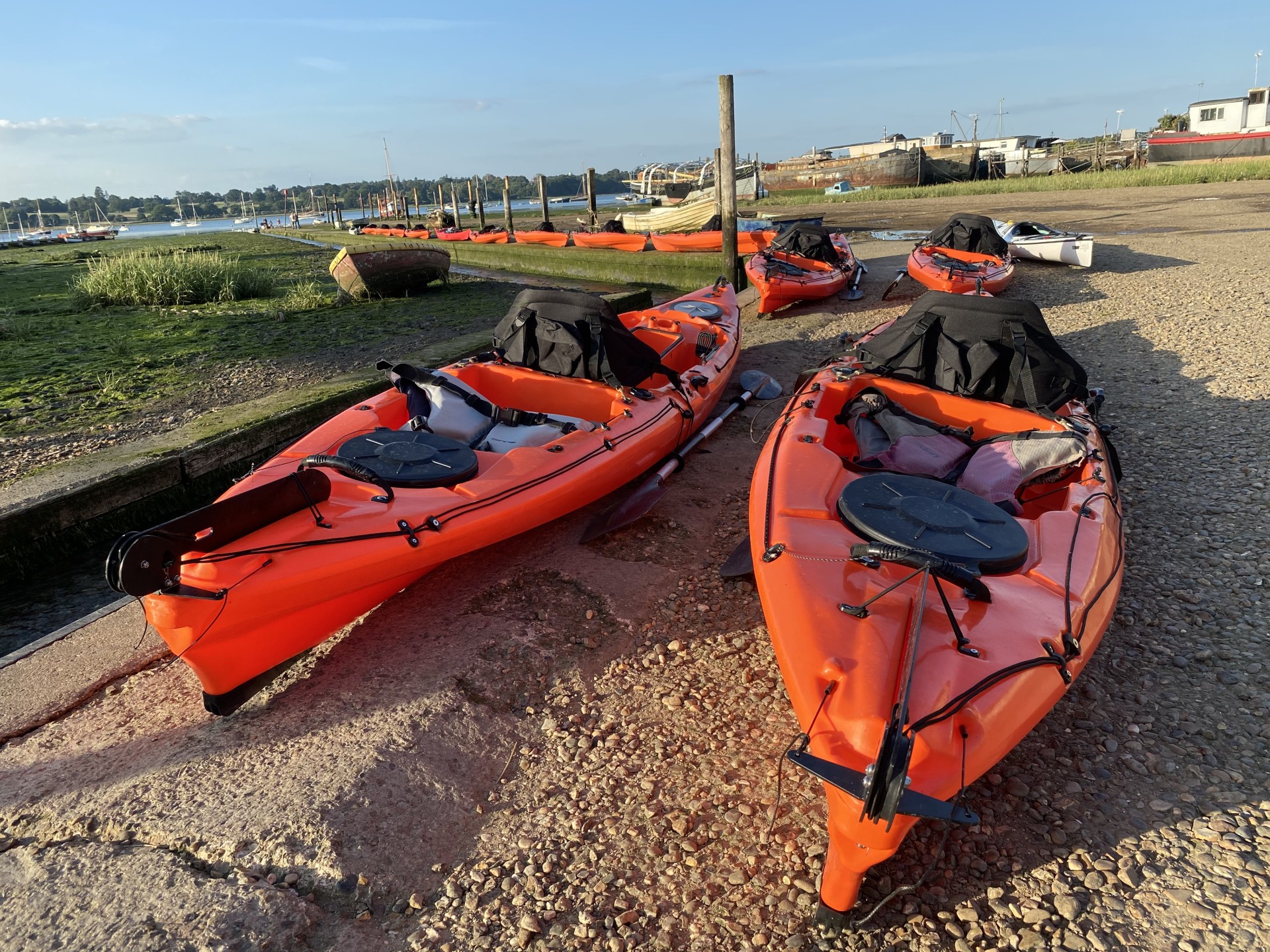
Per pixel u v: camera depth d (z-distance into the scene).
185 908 2.74
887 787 2.28
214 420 7.45
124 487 6.29
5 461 7.01
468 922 2.79
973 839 3.00
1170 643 3.99
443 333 12.62
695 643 4.26
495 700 3.85
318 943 2.71
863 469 4.76
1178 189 30.72
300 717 3.72
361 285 16.19
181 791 3.29
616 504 5.55
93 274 16.50
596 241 21.22
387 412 5.60
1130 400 7.53
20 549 5.72
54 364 10.59
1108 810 3.08
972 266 12.52
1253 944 2.51
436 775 3.39
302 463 4.34
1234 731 3.40
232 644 3.55
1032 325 5.26
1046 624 3.06
